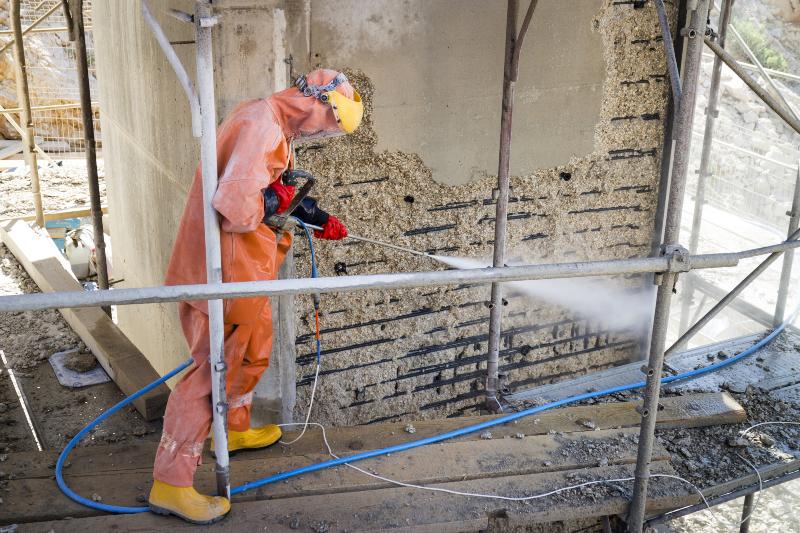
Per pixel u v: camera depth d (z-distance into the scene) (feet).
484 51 14.12
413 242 14.80
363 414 15.48
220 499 10.94
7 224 23.40
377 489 11.71
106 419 13.83
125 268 22.07
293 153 12.90
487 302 15.89
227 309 10.69
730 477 12.86
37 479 11.64
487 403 14.62
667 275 10.40
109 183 22.56
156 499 10.88
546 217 15.85
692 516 17.08
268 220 10.93
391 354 15.33
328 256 14.19
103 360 15.48
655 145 16.30
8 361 15.92
